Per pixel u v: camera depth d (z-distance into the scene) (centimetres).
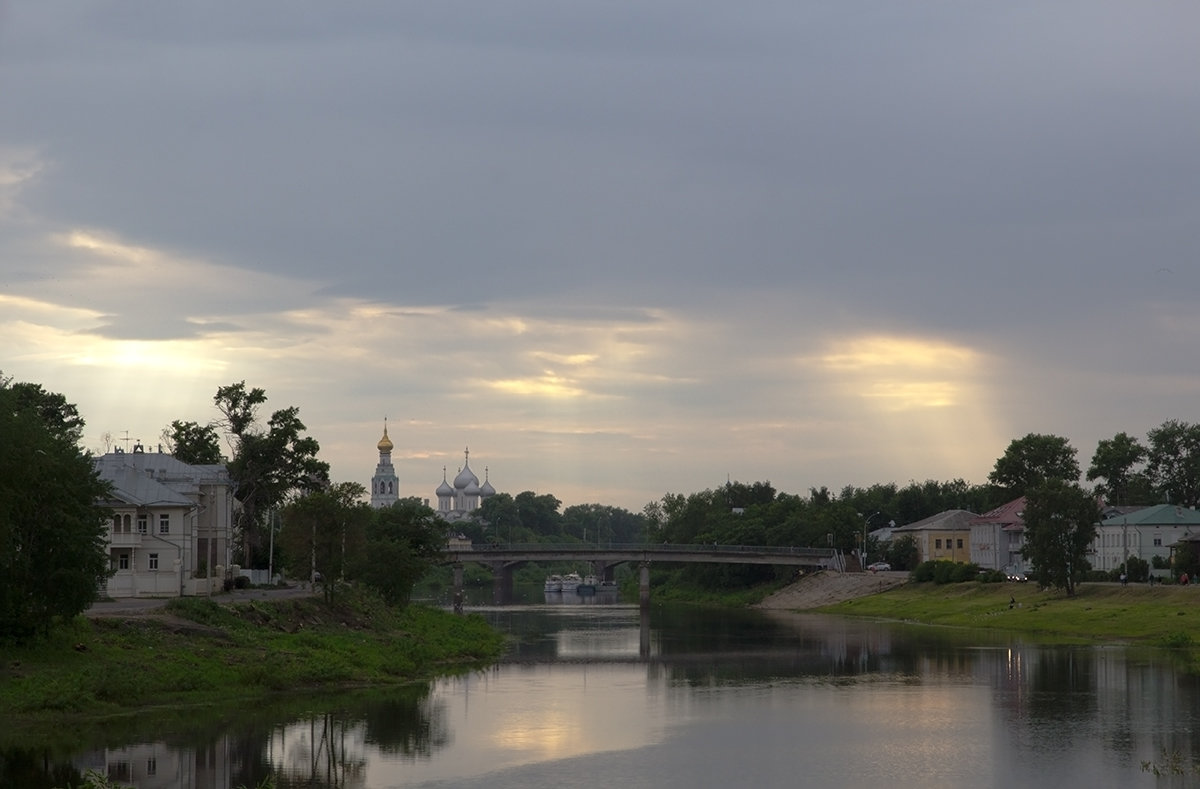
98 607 11750
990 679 11769
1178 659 13150
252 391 17862
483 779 7412
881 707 10094
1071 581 19125
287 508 14212
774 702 10444
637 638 17338
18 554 9356
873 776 7512
